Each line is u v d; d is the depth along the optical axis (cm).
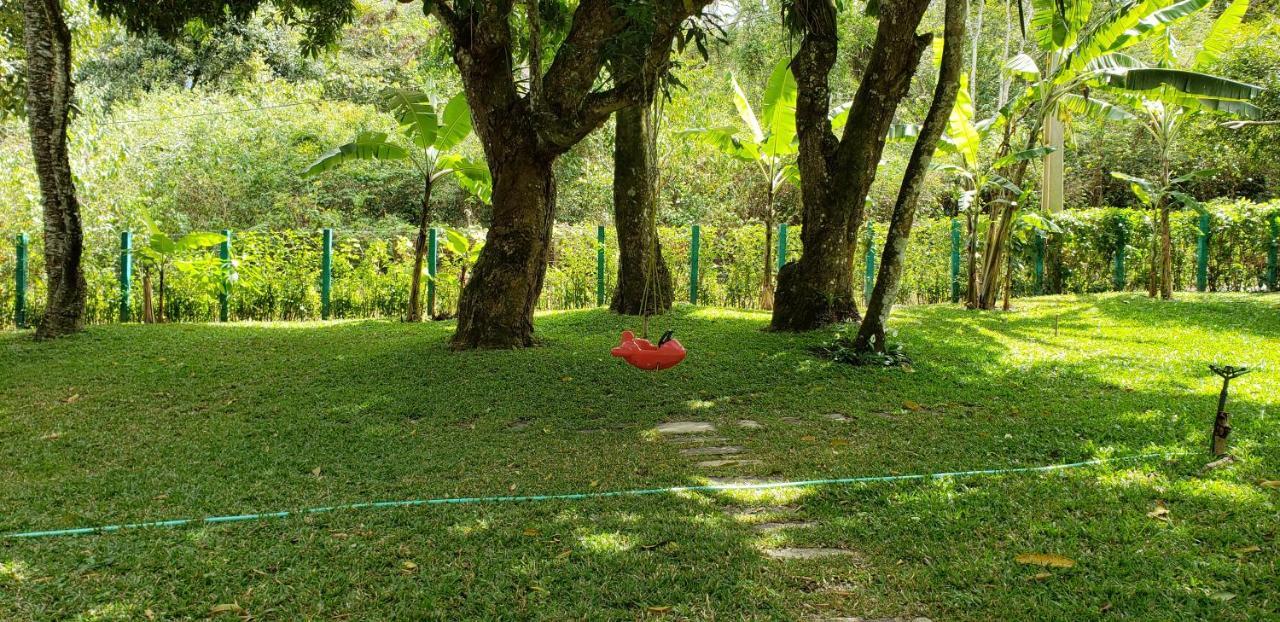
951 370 731
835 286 934
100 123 1310
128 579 321
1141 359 768
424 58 1956
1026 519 365
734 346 845
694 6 701
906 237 759
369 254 1268
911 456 479
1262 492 387
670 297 1138
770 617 284
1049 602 287
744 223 1969
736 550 341
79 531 377
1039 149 1071
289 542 361
